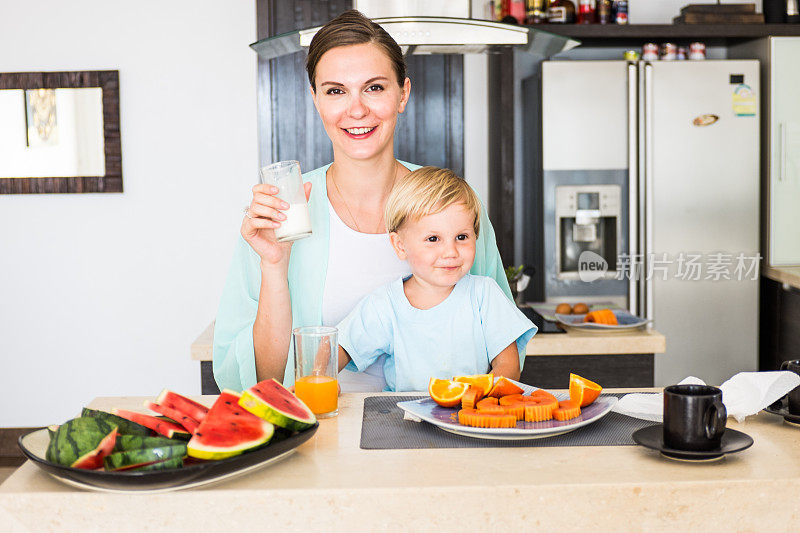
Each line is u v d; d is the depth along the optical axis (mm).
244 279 1654
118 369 4047
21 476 1047
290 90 3758
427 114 3879
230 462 991
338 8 3715
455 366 1586
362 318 1603
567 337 2686
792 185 3559
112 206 3955
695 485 995
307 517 989
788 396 1270
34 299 4008
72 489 1000
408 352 1587
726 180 3514
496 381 1332
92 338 4027
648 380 2701
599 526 999
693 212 3518
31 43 3861
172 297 4008
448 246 1532
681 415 1069
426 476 1029
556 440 1182
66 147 3891
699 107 3477
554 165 3441
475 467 1062
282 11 3709
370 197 1683
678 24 3543
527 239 3713
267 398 1104
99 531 990
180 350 4035
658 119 3473
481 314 1616
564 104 3422
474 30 2092
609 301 3479
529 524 994
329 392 1307
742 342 3568
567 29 3490
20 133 3887
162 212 3959
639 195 3449
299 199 1421
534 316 3031
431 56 3842
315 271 1682
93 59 3873
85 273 3992
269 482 1015
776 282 3576
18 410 4059
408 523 990
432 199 1513
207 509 984
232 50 3873
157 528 988
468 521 991
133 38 3861
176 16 3855
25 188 3904
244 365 1591
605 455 1110
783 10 3598
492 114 3744
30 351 4035
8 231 3967
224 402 1103
